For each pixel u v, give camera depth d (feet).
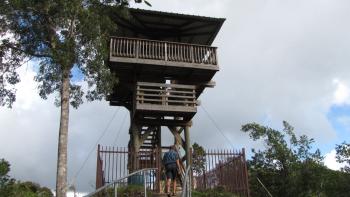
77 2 48.32
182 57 62.95
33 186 80.23
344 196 105.19
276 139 122.01
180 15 65.98
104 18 53.06
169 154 44.21
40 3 48.52
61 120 48.42
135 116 64.39
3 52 50.80
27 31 50.42
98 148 51.67
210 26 69.87
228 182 55.16
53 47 49.03
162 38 74.13
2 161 69.82
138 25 70.08
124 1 55.47
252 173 120.98
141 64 61.16
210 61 64.13
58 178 45.62
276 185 118.52
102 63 50.06
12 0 46.44
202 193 52.65
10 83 51.31
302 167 114.21
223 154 56.65
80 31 49.49
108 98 71.87
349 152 106.73
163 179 53.78
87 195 32.01
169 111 61.72
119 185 50.78
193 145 85.30
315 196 107.34
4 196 67.26
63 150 46.98
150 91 62.85
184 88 64.13
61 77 49.26
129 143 68.95
